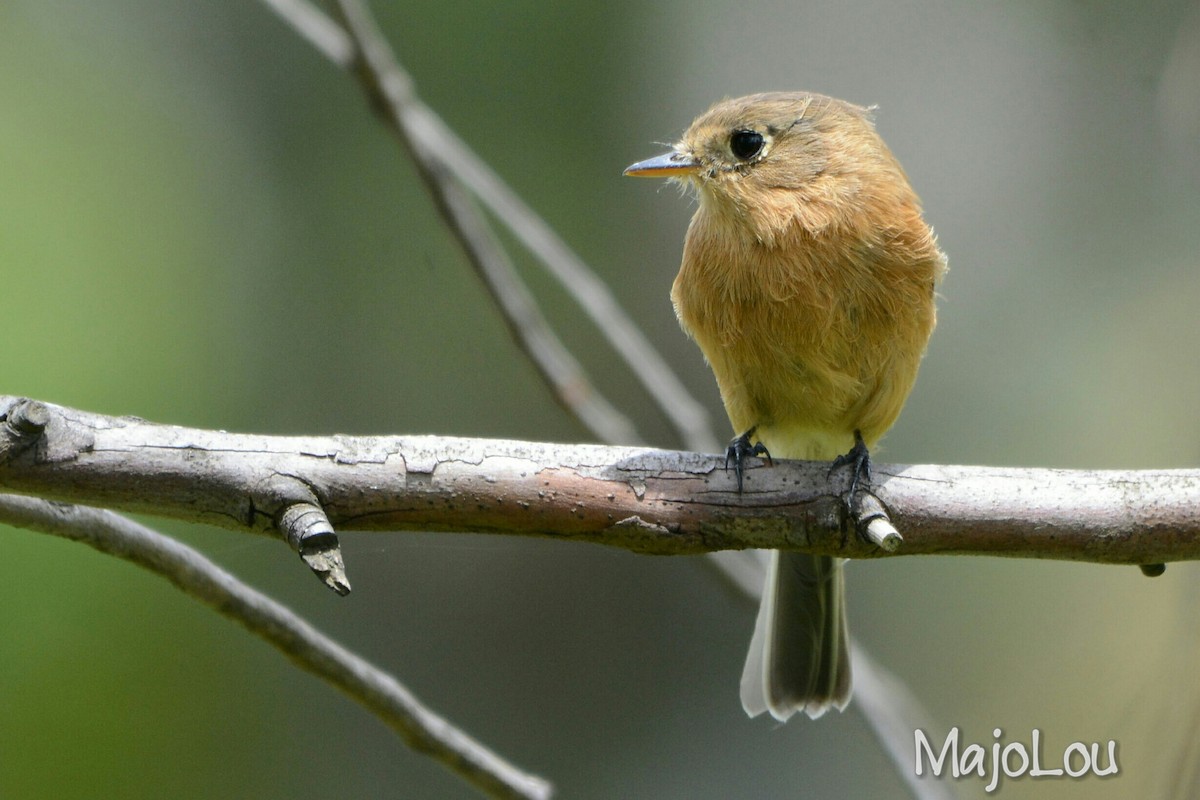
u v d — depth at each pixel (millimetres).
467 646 13359
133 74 14219
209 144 14344
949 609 13328
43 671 10359
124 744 10531
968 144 14727
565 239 14883
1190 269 12820
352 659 5801
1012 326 14039
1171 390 12742
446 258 14750
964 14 15102
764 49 15500
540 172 15070
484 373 14523
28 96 13531
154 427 5363
